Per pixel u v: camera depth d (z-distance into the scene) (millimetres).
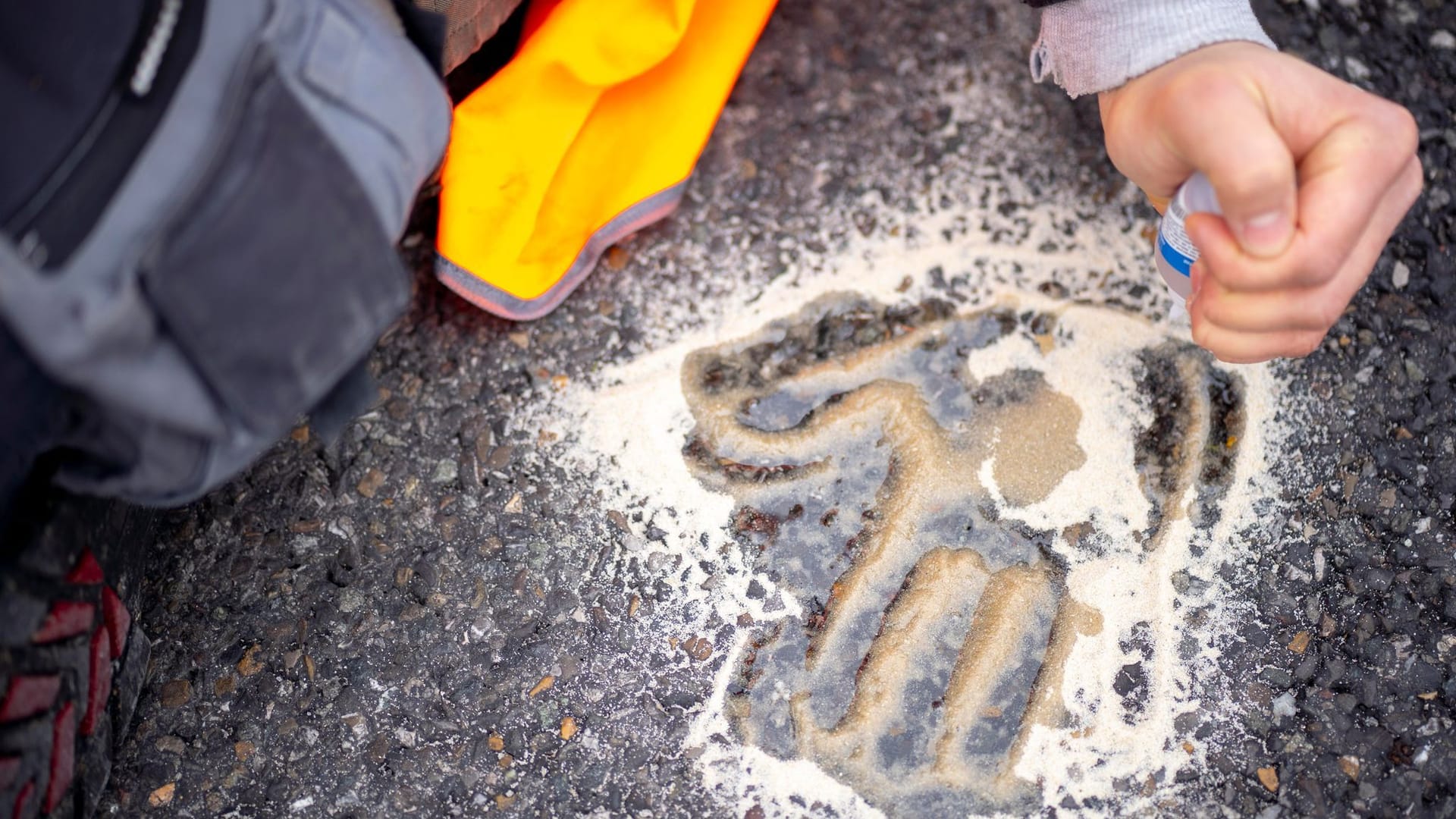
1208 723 758
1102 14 723
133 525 742
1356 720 758
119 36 623
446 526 790
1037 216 844
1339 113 671
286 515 792
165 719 761
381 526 791
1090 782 750
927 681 764
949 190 851
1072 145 858
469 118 760
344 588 781
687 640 772
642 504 794
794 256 838
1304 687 763
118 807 748
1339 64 867
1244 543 783
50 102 620
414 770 754
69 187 614
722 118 867
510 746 757
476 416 809
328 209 644
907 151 859
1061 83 755
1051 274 832
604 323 827
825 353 821
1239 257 671
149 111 621
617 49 750
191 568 783
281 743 758
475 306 828
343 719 761
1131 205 844
